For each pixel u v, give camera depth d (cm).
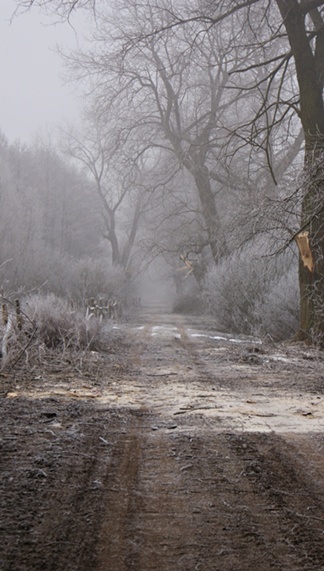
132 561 404
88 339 1791
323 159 1692
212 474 596
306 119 2044
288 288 2370
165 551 420
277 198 1881
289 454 670
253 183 3195
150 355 1777
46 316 1708
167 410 917
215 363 1588
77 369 1348
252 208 2056
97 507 499
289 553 418
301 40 2069
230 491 546
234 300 2814
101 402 976
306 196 1786
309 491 547
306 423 830
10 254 4091
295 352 1822
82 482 563
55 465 611
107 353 1778
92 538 438
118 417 859
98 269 4619
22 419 820
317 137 1984
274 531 454
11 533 439
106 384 1177
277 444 713
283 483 570
